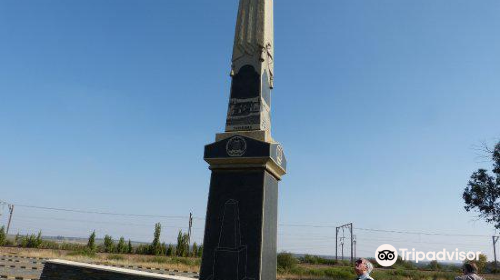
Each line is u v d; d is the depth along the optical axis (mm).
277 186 8992
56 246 53562
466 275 6879
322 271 36500
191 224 59594
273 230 8445
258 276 7508
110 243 55406
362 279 4723
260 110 8695
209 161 8414
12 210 59375
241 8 9781
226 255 7809
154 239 56594
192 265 36969
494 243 61500
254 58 9164
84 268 9984
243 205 7988
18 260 28094
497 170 26047
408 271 43125
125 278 9594
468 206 26812
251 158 8070
